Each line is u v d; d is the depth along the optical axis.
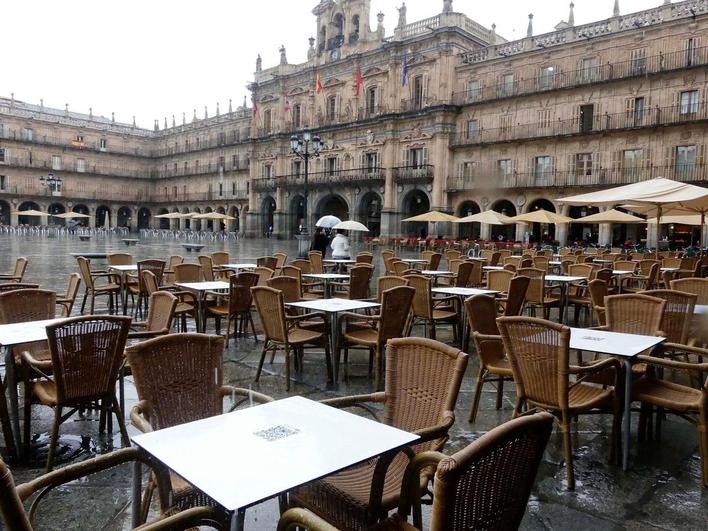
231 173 70.94
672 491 4.48
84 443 5.15
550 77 39.72
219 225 74.25
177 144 80.25
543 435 2.41
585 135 37.81
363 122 49.09
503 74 41.84
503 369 5.72
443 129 43.84
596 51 37.53
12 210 71.62
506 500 2.36
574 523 3.97
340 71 51.94
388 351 3.82
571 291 14.12
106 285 12.56
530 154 40.59
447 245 38.88
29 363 4.87
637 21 35.69
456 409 6.34
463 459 2.03
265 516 3.88
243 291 9.19
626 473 4.79
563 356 4.54
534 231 43.06
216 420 2.97
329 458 2.51
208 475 2.32
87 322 4.60
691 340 6.85
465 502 2.15
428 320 9.21
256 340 9.65
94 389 4.75
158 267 11.42
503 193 41.78
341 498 3.06
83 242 42.50
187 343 3.81
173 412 3.68
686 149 34.25
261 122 60.75
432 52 44.81
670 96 34.72
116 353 4.82
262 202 60.47
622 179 36.53
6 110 72.81
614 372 5.54
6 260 23.31
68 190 76.31
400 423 3.68
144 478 4.41
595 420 6.11
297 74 55.88
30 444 5.10
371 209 52.22
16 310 6.05
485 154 42.62
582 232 41.09
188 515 2.37
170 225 77.94
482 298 6.21
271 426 2.89
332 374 7.20
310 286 13.78
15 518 1.97
